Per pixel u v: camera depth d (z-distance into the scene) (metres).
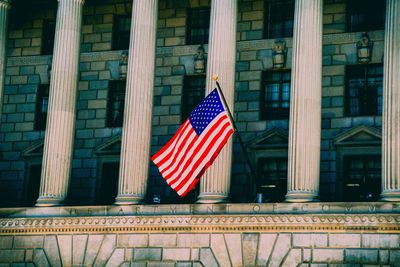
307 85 60.69
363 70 67.88
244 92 69.94
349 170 66.25
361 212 57.66
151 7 66.44
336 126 67.00
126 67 73.81
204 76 71.94
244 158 68.56
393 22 59.25
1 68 71.19
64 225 65.06
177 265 61.47
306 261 58.22
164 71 72.69
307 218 58.62
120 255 63.12
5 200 75.06
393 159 57.53
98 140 73.56
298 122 60.38
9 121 76.56
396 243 56.34
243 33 71.00
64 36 68.12
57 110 67.00
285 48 69.50
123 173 64.44
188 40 72.88
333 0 69.19
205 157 57.56
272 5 71.12
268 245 59.44
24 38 77.62
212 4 64.50
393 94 58.25
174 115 71.56
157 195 69.81
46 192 66.44
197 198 64.44
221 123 57.97
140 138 64.56
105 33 75.50
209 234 61.19
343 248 57.53
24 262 65.62
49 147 66.81
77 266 64.12
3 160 75.88
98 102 74.31
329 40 68.50
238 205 60.69
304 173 59.75
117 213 63.84
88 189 72.81
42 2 77.31
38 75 76.75
